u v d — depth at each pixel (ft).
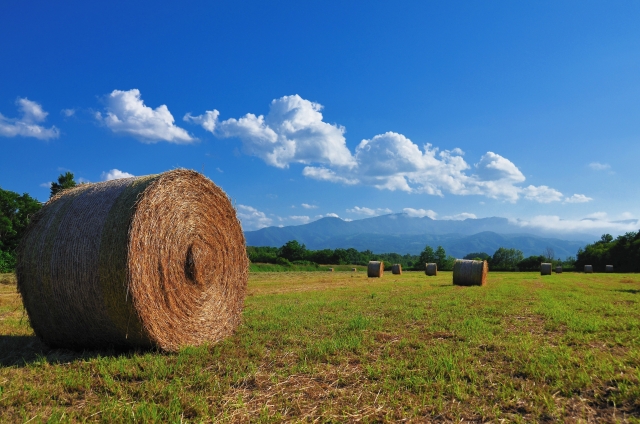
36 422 14.40
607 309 37.19
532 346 23.06
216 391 17.20
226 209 30.76
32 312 25.34
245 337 27.45
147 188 24.26
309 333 28.12
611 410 14.84
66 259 23.93
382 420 14.47
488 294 53.88
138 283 23.09
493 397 16.15
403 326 30.19
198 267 27.32
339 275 141.49
